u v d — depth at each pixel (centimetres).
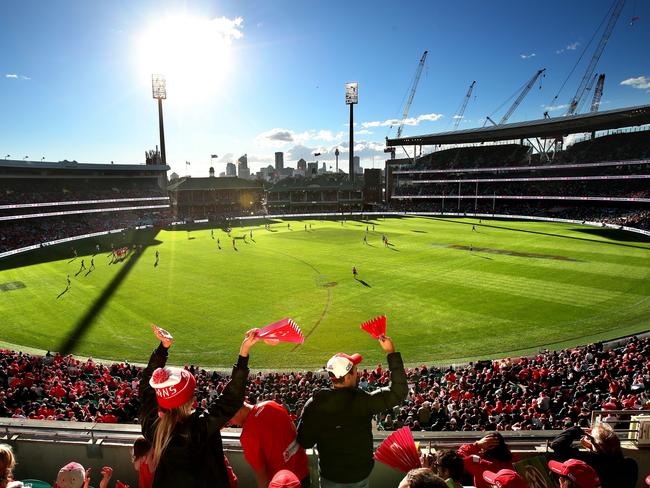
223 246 7544
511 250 6350
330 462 409
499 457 481
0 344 3194
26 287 4809
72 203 9844
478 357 2852
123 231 9750
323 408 406
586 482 397
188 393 338
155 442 346
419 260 5844
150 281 5019
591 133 11362
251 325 3562
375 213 12800
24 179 10100
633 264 5200
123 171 12331
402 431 435
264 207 15088
